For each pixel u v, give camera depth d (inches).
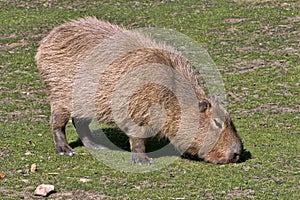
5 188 861.2
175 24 1784.0
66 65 979.3
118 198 827.4
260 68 1439.5
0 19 1893.5
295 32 1678.2
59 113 995.3
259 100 1240.2
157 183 879.1
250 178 893.8
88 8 1974.7
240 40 1638.8
